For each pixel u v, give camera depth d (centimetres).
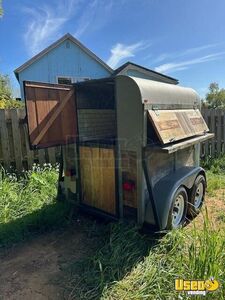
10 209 359
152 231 279
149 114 260
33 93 277
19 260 269
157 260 239
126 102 264
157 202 278
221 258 210
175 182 294
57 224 341
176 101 321
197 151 391
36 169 494
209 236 223
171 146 263
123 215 297
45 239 311
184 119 324
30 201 392
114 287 212
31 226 330
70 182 350
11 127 476
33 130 278
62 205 362
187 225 335
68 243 300
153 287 207
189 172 335
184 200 322
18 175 486
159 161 296
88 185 329
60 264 258
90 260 253
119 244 262
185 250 243
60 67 1444
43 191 427
